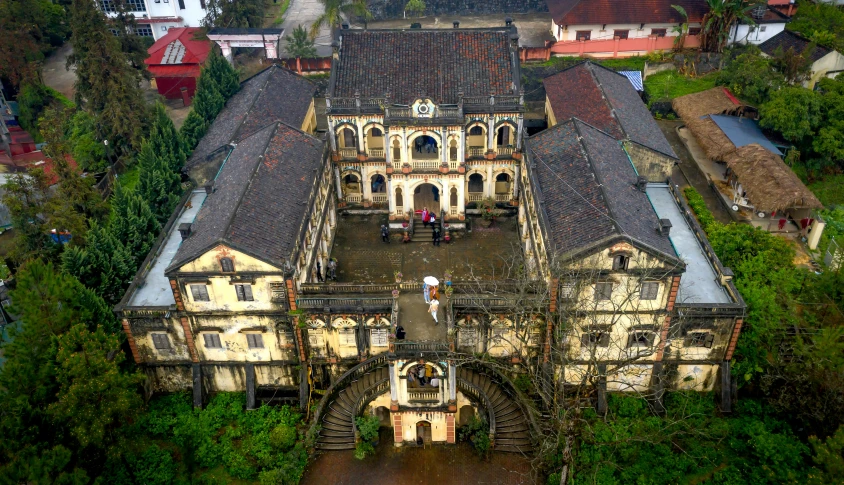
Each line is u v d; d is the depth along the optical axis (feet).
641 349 149.69
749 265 157.58
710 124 223.30
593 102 202.39
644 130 196.13
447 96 195.52
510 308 149.48
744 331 151.12
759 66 233.96
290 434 146.51
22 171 245.04
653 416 150.30
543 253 153.48
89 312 144.25
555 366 152.25
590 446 142.92
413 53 203.10
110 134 232.53
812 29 271.08
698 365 153.17
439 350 134.41
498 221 211.82
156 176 194.90
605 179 157.38
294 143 185.78
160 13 307.99
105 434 129.90
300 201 166.09
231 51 280.10
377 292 153.99
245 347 155.12
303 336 153.79
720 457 142.61
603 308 144.87
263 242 146.20
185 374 159.94
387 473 144.05
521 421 149.89
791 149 215.10
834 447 115.34
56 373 127.44
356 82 199.52
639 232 141.38
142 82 293.43
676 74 264.11
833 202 212.64
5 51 266.36
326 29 313.53
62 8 325.62
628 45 270.26
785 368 143.54
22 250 177.17
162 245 175.32
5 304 173.47
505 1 320.09
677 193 182.50
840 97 216.33
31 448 117.70
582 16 265.34
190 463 144.87
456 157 199.62
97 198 194.49
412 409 142.92
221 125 213.25
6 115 277.85
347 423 151.33
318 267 181.37
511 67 199.21
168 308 149.59
